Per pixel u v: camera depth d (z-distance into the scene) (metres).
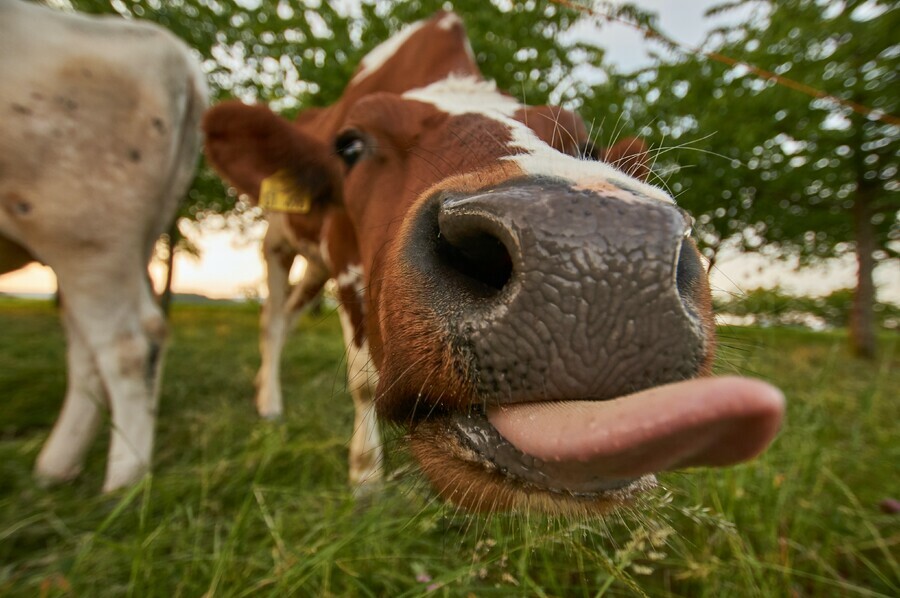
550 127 0.45
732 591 0.41
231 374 1.24
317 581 0.42
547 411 0.23
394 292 0.30
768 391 0.17
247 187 0.62
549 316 0.22
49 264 0.61
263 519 0.53
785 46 1.84
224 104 0.58
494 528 0.43
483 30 1.29
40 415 0.87
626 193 0.24
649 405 0.19
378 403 0.32
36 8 0.58
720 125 1.73
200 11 1.36
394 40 0.81
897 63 1.76
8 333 1.72
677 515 0.49
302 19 1.36
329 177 0.62
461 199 0.26
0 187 0.57
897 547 0.51
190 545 0.47
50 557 0.46
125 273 0.63
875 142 2.15
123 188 0.62
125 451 0.62
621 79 1.56
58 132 0.58
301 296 1.05
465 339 0.25
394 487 0.54
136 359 0.63
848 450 0.72
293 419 0.88
